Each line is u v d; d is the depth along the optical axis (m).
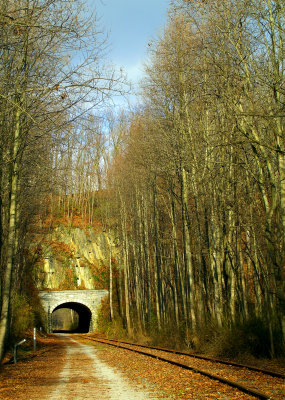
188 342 20.53
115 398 7.96
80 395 8.48
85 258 54.50
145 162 27.70
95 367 14.16
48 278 50.88
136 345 26.94
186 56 19.28
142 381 10.19
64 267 52.47
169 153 22.19
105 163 54.25
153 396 8.00
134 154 30.11
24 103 11.81
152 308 41.00
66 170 15.20
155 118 23.55
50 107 11.86
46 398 8.19
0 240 13.18
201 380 9.73
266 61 13.96
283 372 10.93
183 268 26.39
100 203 59.69
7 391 9.12
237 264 19.53
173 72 20.44
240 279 20.23
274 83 13.02
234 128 16.39
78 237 55.75
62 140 12.50
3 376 11.66
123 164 38.53
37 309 46.00
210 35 16.33
